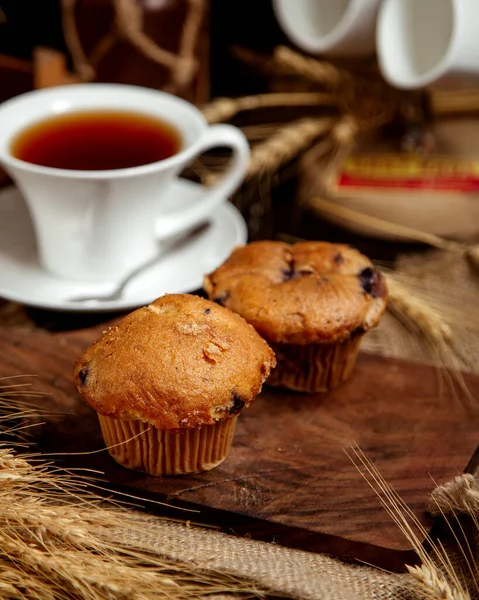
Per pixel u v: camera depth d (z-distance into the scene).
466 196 0.76
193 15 0.78
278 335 0.60
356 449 0.60
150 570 0.53
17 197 0.73
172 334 0.57
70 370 0.63
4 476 0.53
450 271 0.73
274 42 0.90
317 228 0.75
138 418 0.56
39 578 0.53
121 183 0.64
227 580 0.54
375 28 0.75
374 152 0.81
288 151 0.77
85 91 0.70
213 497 0.57
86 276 0.68
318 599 0.53
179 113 0.69
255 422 0.61
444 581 0.53
